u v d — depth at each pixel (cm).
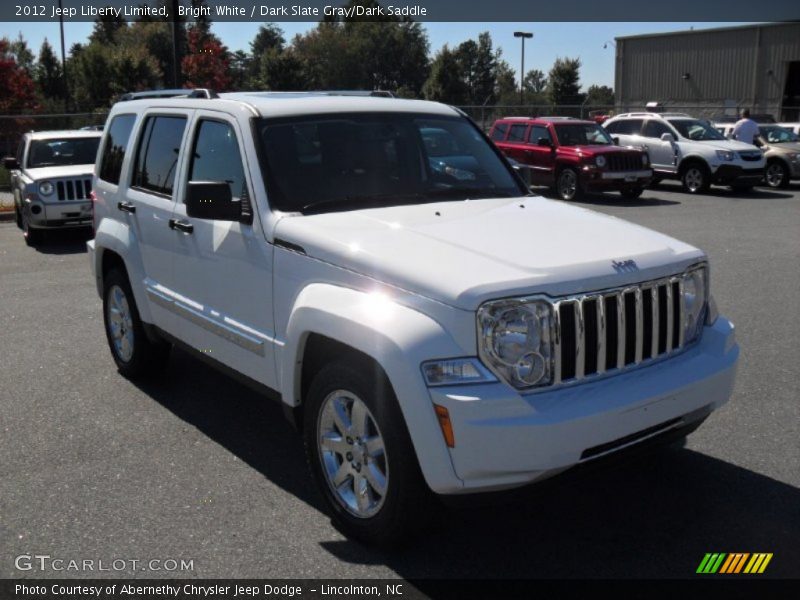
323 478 389
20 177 1368
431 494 347
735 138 2167
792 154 2098
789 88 4422
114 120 629
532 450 318
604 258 358
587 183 1834
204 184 420
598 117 2686
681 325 380
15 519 401
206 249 471
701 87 4722
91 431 514
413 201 454
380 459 360
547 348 334
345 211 430
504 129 2092
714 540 371
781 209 1664
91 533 387
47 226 1273
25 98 3788
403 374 325
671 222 1477
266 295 423
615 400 334
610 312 351
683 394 357
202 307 486
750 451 464
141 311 564
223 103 479
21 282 1009
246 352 446
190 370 637
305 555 366
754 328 722
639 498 412
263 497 423
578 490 423
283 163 439
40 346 713
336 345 378
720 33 4588
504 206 450
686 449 468
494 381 322
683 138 2048
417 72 9000
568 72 7375
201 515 404
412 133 491
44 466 462
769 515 393
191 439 501
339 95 528
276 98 490
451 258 353
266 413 544
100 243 602
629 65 5047
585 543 372
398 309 340
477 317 322
